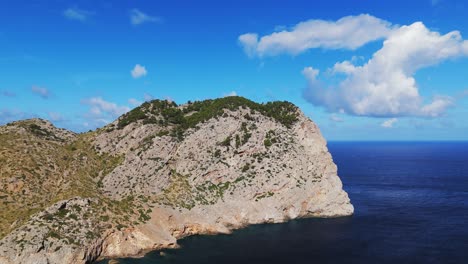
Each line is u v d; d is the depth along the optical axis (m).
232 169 137.75
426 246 100.62
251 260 90.31
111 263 88.62
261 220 127.06
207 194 128.25
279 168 139.38
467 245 101.44
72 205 97.75
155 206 113.38
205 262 89.12
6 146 114.75
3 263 79.75
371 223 125.69
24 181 103.75
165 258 92.12
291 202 133.62
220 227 116.62
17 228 87.50
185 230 112.94
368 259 90.69
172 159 137.25
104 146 134.50
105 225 97.00
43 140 128.38
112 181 118.31
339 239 107.06
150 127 141.62
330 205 138.50
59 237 87.44
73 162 121.75
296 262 88.81
